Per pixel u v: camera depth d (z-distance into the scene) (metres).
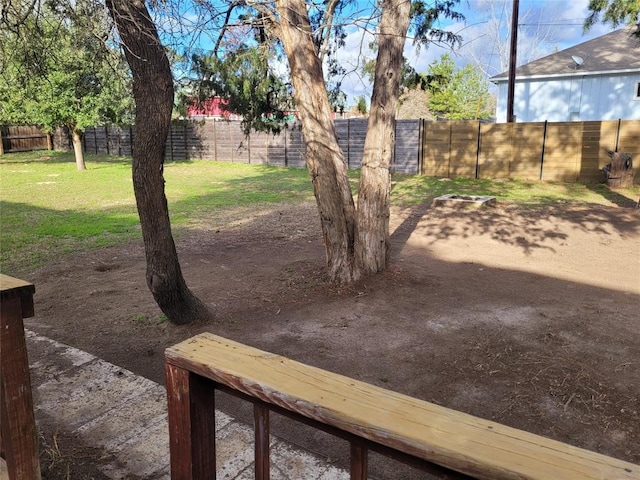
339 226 5.50
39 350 3.93
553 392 3.37
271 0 4.43
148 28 3.53
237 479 2.37
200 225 9.21
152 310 5.02
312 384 1.15
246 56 6.65
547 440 0.92
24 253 7.25
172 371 1.34
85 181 15.16
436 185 14.30
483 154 15.66
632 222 9.00
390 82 5.21
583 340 4.18
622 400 3.25
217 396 3.35
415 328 4.51
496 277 5.97
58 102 14.88
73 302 5.30
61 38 4.83
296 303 5.16
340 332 4.45
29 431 1.78
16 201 11.70
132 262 6.85
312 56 5.10
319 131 5.29
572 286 5.62
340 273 5.56
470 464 0.87
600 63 18.75
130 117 15.65
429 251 7.22
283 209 10.80
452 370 3.73
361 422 0.99
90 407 3.08
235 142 21.09
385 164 5.50
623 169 13.07
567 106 19.47
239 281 5.92
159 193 4.04
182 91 7.39
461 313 4.84
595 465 0.84
